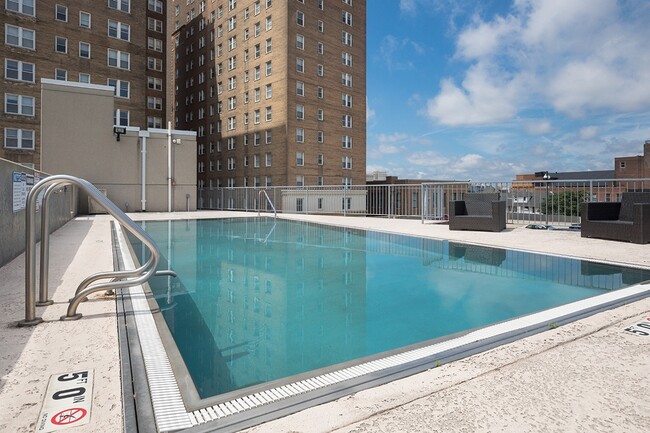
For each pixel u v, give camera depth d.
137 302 3.34
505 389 1.79
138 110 29.56
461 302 3.82
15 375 1.89
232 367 2.40
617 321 2.77
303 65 33.19
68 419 1.51
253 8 35.00
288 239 9.05
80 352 2.20
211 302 3.88
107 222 12.72
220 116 39.50
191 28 44.16
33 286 2.71
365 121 38.91
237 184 37.22
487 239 7.90
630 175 58.00
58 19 26.50
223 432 1.46
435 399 1.70
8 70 24.77
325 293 4.23
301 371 2.34
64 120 19.45
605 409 1.62
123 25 29.09
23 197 5.85
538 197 11.78
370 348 2.73
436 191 13.89
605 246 6.64
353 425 1.51
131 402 1.66
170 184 22.33
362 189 36.84
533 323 2.73
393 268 5.57
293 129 32.50
